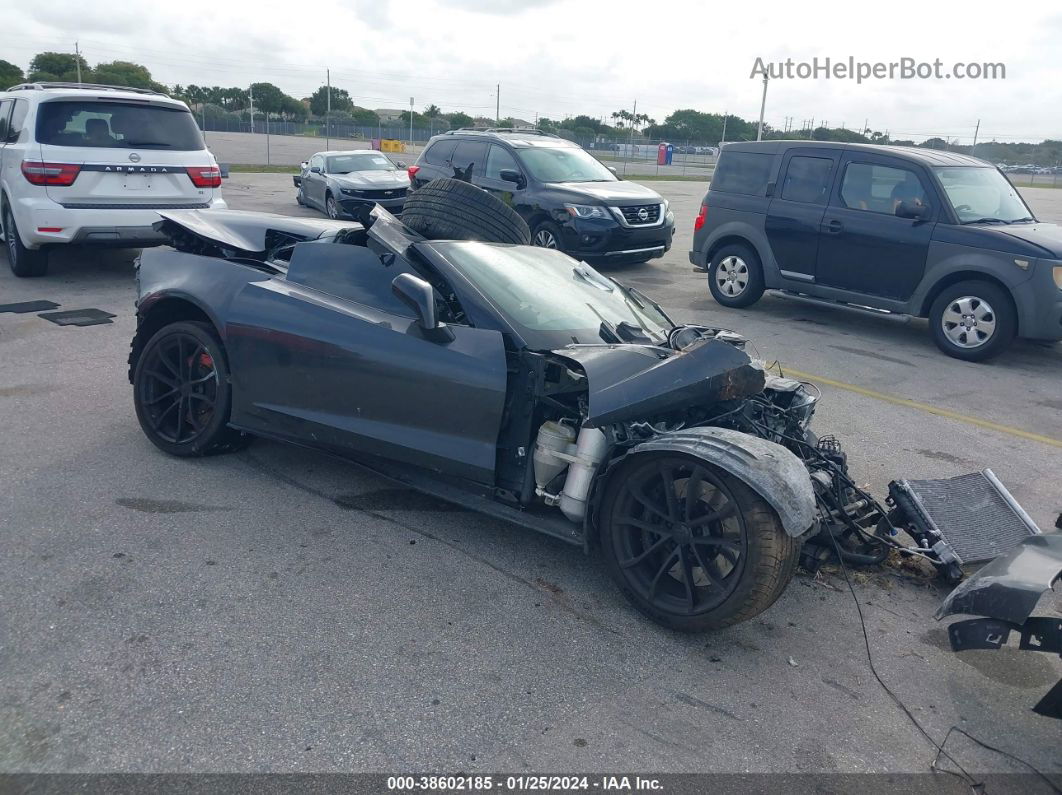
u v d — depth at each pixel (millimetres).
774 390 4230
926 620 3705
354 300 4344
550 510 3918
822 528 3883
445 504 4551
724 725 2938
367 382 4074
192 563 3779
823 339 9125
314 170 18875
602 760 2719
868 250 9102
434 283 4219
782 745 2854
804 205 9609
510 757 2705
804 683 3209
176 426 4949
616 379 3441
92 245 9227
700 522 3330
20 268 9648
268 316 4395
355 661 3143
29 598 3416
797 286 9828
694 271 13414
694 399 3398
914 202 8656
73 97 9047
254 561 3836
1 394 5848
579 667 3207
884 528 4160
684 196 28812
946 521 4133
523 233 5043
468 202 4875
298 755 2650
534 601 3654
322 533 4152
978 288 8359
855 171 9289
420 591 3674
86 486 4492
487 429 3760
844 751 2848
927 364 8281
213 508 4340
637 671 3211
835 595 3871
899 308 9000
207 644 3188
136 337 5066
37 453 4879
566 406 3750
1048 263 7941
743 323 9719
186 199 9695
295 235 5160
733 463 3162
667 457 3354
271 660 3115
